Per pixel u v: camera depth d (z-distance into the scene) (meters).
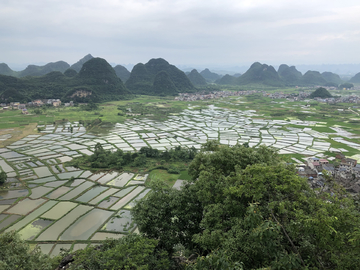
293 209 16.98
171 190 28.12
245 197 20.33
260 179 18.61
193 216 25.44
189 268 15.88
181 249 23.47
